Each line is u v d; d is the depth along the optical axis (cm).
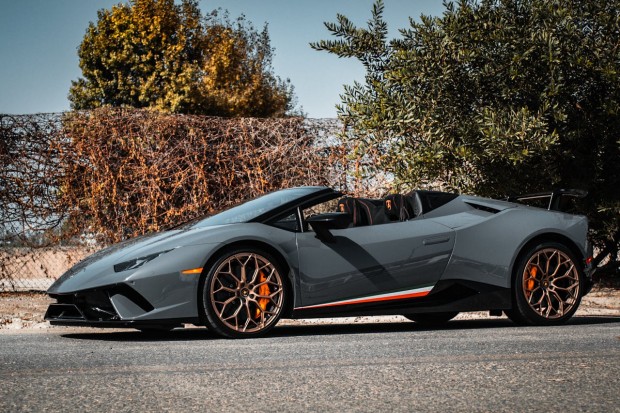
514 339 443
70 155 891
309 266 511
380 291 529
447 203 570
